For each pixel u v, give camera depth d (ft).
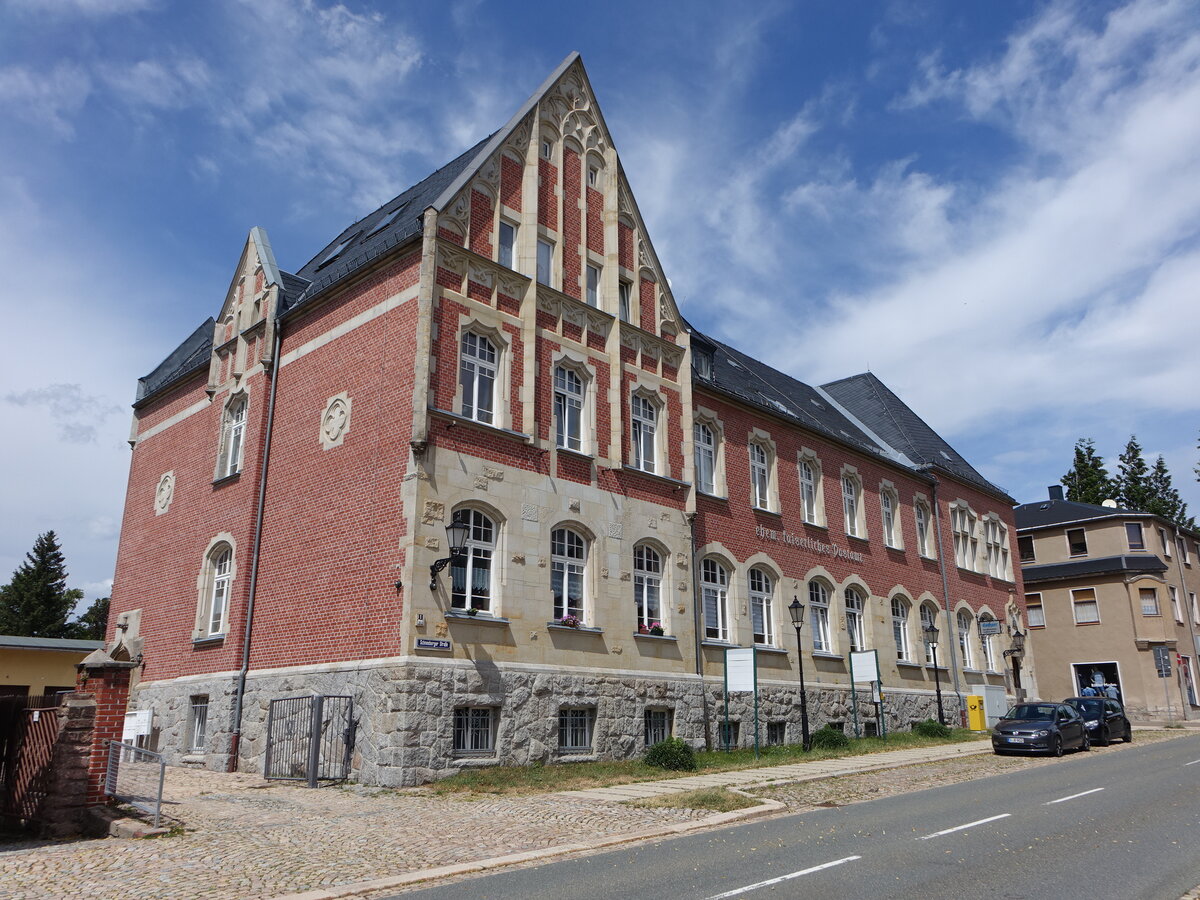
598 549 69.05
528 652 61.62
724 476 87.10
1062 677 152.25
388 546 58.18
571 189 76.38
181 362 98.12
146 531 86.99
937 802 45.85
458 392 62.28
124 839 37.04
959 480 127.65
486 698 57.82
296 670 62.03
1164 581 148.46
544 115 75.20
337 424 66.03
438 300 62.54
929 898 25.88
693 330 91.81
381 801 47.55
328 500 64.59
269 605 67.15
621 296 79.51
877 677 87.51
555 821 40.78
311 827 39.55
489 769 56.65
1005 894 26.25
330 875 30.50
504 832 38.19
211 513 76.54
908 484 117.60
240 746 64.95
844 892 26.66
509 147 71.67
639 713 68.33
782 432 97.45
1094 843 33.81
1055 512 166.91
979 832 36.50
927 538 119.24
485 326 65.21
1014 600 134.21
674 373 81.82
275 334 75.36
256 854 33.83
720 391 87.92
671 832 38.58
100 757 40.22
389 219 84.69
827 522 100.07
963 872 29.17
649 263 82.58
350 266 72.28
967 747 80.89
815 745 78.28
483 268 66.23
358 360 65.98
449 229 64.95
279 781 56.70
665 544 75.56
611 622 68.54
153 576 83.41
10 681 95.14
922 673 108.47
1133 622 146.30
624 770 59.72
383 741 53.67
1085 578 152.46
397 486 58.95
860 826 38.58
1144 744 86.17
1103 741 84.89
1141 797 46.26
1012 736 74.13
